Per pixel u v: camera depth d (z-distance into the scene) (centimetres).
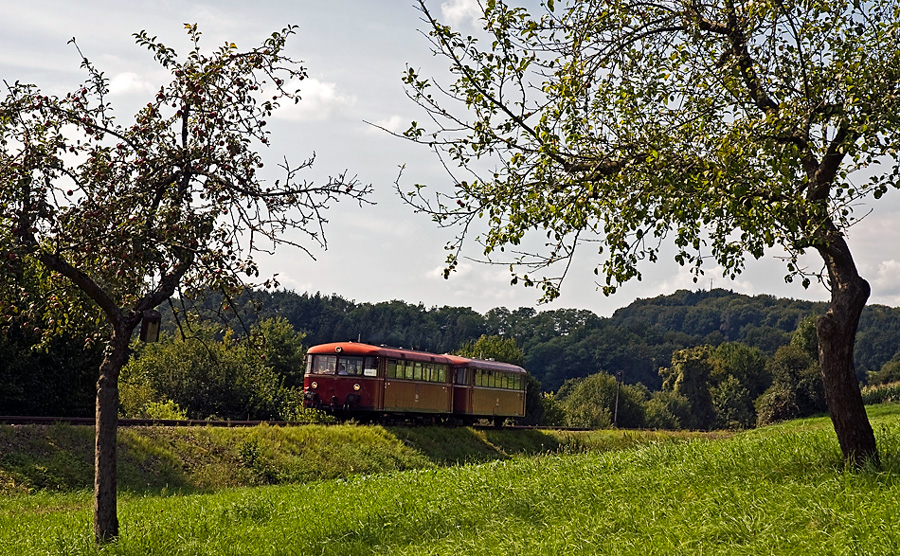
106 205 1071
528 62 1055
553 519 1116
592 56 1095
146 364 4259
